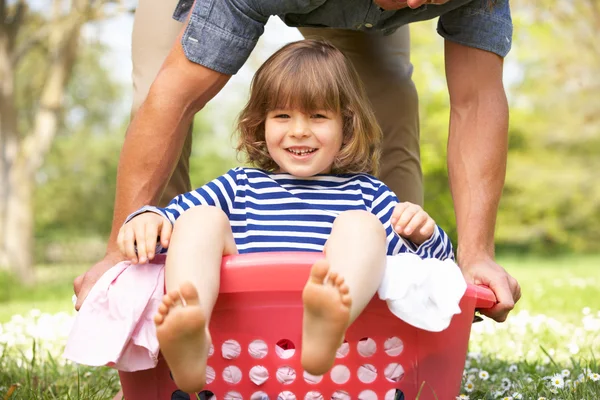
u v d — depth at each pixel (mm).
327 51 2145
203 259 1579
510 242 13742
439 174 10859
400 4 1927
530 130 13453
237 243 2002
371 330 1641
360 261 1563
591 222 13484
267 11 1903
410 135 2738
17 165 11594
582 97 13422
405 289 1578
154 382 1689
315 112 2045
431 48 11195
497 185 2080
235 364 1634
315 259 1597
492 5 2082
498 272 1931
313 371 1497
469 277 1952
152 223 1757
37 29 12102
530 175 13375
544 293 5070
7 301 7785
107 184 16297
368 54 2662
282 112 2053
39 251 15594
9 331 3373
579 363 2447
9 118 11555
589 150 13531
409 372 1662
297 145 2031
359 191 2092
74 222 16234
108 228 16250
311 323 1470
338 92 2068
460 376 1733
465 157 2096
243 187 2059
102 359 1595
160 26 2338
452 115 2168
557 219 13531
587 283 5875
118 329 1611
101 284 1670
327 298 1434
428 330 1602
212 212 1672
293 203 2037
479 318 1956
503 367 2590
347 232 1619
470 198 2061
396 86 2682
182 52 1939
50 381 2475
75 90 15742
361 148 2135
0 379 2443
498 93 2121
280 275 1590
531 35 12711
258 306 1614
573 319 3785
